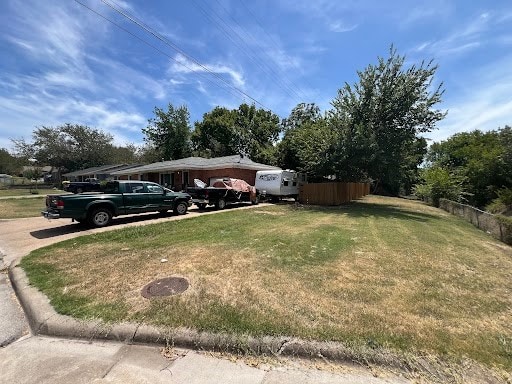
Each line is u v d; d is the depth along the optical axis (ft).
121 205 34.78
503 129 82.89
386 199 87.20
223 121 129.59
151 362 9.39
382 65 54.34
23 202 66.85
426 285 15.08
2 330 11.57
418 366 8.73
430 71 51.90
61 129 157.38
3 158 182.60
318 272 16.49
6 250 24.03
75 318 11.69
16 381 8.52
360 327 10.69
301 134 69.62
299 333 10.28
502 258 21.91
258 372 8.82
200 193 47.47
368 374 8.60
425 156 140.46
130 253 21.09
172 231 29.25
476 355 9.19
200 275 15.99
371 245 23.18
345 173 58.29
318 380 8.39
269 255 19.74
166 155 147.54
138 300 13.11
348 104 56.95
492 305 12.94
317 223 33.76
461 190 74.23
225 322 11.06
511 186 77.46
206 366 9.15
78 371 8.95
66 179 157.69
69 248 23.20
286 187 63.67
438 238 27.86
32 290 14.74
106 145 167.53
